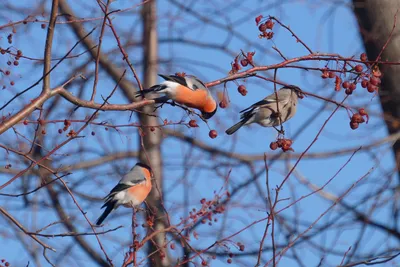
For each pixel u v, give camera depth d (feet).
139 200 41.75
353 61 31.14
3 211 29.45
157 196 46.75
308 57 31.76
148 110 51.67
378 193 42.86
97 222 41.22
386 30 41.60
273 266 29.63
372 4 41.93
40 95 30.60
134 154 55.62
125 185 41.52
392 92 41.88
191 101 36.76
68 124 31.53
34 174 49.34
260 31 31.96
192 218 35.22
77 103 30.94
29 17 38.19
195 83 36.99
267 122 41.88
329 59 31.17
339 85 31.76
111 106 31.91
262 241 29.91
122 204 41.55
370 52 42.29
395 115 42.57
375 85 31.45
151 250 39.50
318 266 35.60
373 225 43.50
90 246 51.31
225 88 33.60
